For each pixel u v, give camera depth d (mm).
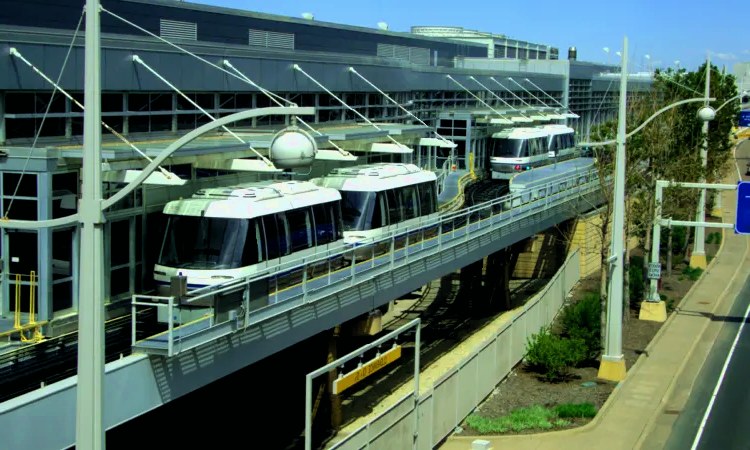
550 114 65625
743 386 28828
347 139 30656
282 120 34344
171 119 27469
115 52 24594
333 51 49594
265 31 42438
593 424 24531
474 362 26125
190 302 16906
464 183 49875
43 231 18891
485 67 74438
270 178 30375
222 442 24531
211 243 21281
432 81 51438
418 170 33594
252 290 18875
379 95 43281
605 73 89688
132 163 20641
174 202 21953
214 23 38312
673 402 27109
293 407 27766
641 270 45250
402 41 60406
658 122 38844
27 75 21062
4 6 27125
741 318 39531
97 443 11258
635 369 30484
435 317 41000
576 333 32719
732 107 59438
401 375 31125
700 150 49594
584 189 45125
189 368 17344
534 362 30094
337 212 26469
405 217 30938
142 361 16188
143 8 33906
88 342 11125
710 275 50188
